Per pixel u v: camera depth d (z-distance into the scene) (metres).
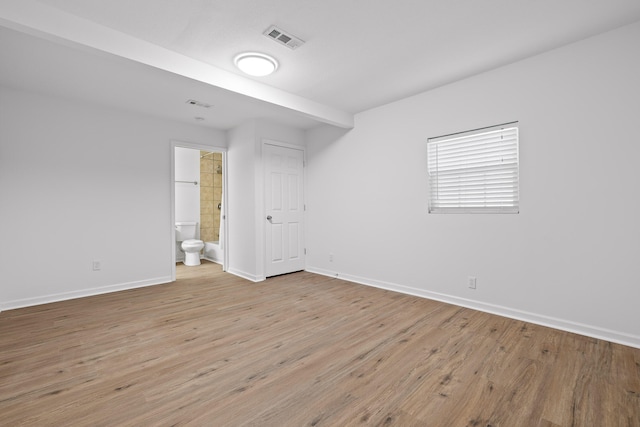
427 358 2.02
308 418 1.46
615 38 2.21
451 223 3.13
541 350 2.11
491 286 2.86
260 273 4.22
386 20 2.06
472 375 1.82
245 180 4.37
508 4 1.91
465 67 2.76
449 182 3.15
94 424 1.41
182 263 5.66
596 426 1.39
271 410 1.51
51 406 1.53
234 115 3.98
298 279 4.26
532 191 2.60
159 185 4.06
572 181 2.40
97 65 2.58
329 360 2.00
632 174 2.16
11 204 3.07
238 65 2.59
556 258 2.49
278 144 4.45
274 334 2.42
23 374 1.83
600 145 2.28
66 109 3.38
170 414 1.48
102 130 3.62
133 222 3.84
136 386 1.71
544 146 2.53
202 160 6.27
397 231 3.60
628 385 1.70
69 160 3.40
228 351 2.13
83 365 1.94
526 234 2.64
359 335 2.39
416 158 3.40
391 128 3.63
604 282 2.27
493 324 2.59
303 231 4.81
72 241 3.41
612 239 2.24
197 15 1.97
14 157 3.09
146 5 1.87
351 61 2.62
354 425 1.41
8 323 2.64
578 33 2.25
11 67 2.62
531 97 2.59
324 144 4.51
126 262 3.79
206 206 6.32
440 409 1.52
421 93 3.34
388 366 1.92
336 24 2.10
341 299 3.33
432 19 2.05
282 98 3.22
